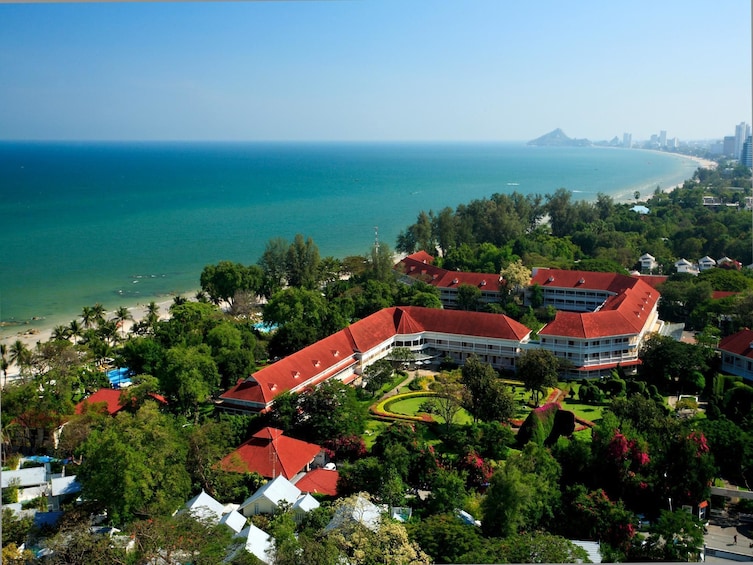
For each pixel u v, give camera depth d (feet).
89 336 441.27
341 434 295.07
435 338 423.64
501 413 308.40
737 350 369.09
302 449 280.72
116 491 220.84
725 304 456.45
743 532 220.02
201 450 252.42
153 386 327.26
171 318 470.39
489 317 416.67
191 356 336.70
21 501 255.29
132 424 249.55
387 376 368.07
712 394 352.49
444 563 176.35
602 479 245.45
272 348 426.92
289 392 313.73
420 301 482.28
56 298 605.73
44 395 317.63
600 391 353.51
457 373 338.13
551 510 218.79
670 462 236.43
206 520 196.65
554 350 394.52
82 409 318.45
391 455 251.19
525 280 523.29
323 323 437.58
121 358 419.33
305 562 166.81
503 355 407.64
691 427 263.08
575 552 177.27
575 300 536.83
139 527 188.24
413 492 251.80
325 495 250.98
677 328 461.78
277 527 203.41
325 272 610.24
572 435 304.09
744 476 253.24
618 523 207.00
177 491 229.86
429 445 291.58
